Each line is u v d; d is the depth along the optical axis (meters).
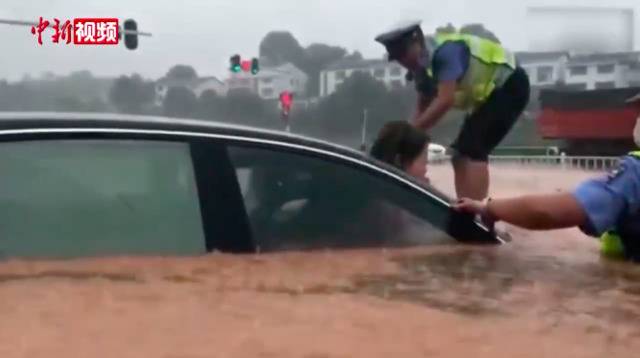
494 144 5.13
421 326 1.79
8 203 2.62
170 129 2.85
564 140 19.92
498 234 3.23
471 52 5.00
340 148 3.06
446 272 2.55
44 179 2.68
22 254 2.57
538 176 8.18
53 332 1.64
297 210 2.93
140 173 2.78
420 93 5.48
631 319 1.95
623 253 2.96
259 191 2.89
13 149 2.66
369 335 1.69
